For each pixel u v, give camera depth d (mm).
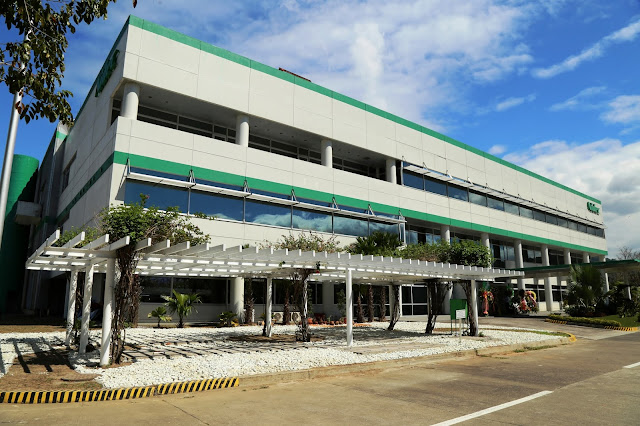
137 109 20734
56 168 33125
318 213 25766
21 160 40406
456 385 8078
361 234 27688
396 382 8375
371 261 12695
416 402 6691
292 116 25297
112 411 6035
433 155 33812
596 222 54000
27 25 6375
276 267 13148
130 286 9953
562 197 48562
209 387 7680
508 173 41156
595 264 30484
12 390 6824
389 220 29266
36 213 34969
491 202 38656
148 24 20500
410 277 18047
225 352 11539
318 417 5805
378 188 29203
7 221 38562
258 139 26734
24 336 15320
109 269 9805
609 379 8680
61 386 7199
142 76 19891
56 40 6828
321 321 23875
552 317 27141
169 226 12562
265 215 23250
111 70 20984
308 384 8172
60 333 16500
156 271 14312
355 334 17281
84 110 26531
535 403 6605
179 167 20344
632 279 54125
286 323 21672
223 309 22047
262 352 11484
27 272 38719
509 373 9430
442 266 14844
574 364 10797
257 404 6539
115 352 9633
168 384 7328
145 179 18953
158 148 19875
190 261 11320
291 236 22266
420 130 33188
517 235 40594
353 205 27438
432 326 18281
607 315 28703
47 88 6914
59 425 5293
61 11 6785
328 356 10750
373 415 5906
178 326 19500
